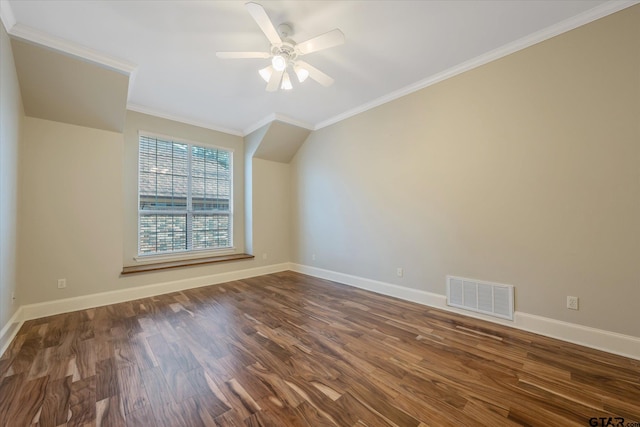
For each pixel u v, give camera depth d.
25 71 2.50
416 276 3.26
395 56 2.67
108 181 3.29
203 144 4.48
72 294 3.04
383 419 1.39
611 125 2.04
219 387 1.65
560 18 2.17
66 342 2.25
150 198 3.94
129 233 3.73
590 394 1.57
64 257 3.00
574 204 2.20
